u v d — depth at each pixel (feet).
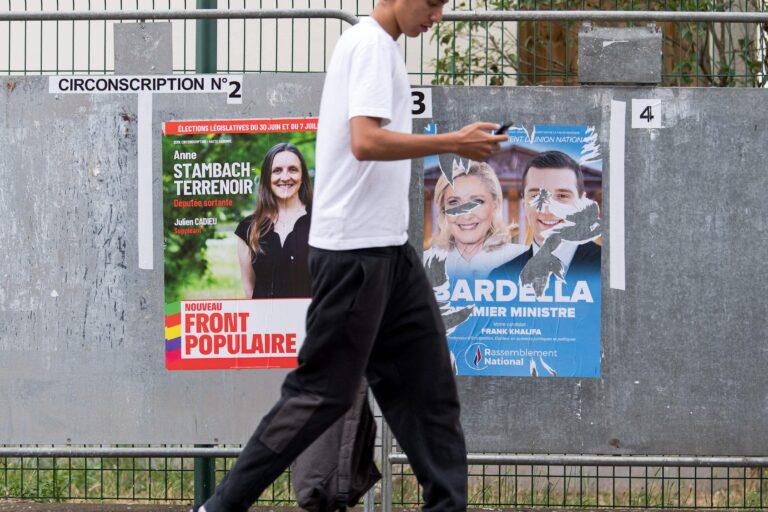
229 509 45.65
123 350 60.90
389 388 47.57
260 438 45.65
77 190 60.54
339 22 73.61
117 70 60.29
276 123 59.93
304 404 45.37
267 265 60.29
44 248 60.70
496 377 60.29
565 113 59.57
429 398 47.01
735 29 75.92
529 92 59.52
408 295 46.37
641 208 59.72
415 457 47.21
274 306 60.44
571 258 59.82
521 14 59.52
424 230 59.93
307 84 59.82
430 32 76.95
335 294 44.88
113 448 62.39
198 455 61.77
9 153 60.54
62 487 73.97
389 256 45.14
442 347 47.09
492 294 60.08
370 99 43.42
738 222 59.82
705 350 60.13
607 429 60.34
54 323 60.95
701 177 59.72
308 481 49.75
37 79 60.29
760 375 60.23
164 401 60.95
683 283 59.93
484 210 59.77
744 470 71.87
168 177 60.29
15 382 61.16
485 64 72.38
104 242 60.59
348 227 44.60
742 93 59.52
